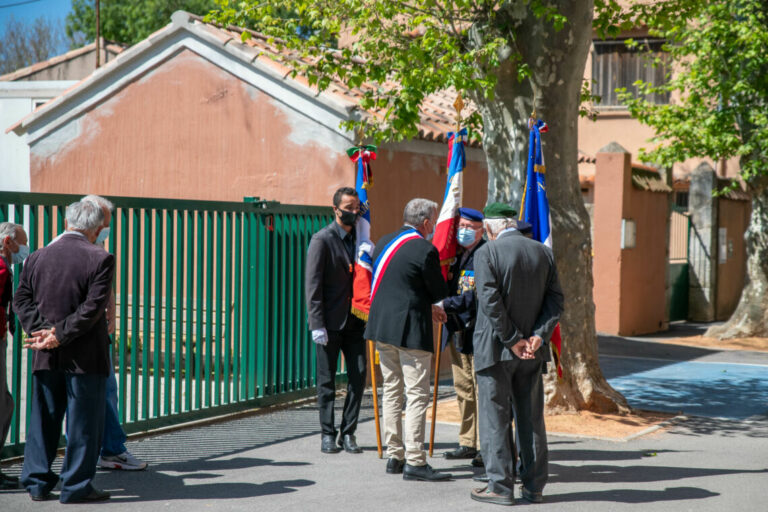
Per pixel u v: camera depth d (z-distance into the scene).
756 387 10.77
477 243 6.45
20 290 5.31
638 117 16.39
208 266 7.96
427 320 6.00
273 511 5.27
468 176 11.93
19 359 6.21
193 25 10.39
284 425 7.96
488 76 8.15
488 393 5.46
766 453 7.11
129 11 29.84
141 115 10.83
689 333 17.42
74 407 5.27
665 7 10.27
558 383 8.54
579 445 7.31
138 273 7.10
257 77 10.13
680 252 19.70
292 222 8.98
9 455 6.14
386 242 6.16
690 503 5.55
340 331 6.82
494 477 5.45
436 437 7.51
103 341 5.33
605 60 22.72
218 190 10.42
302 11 9.30
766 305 16.12
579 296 8.62
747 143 14.98
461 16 8.91
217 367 8.06
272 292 8.73
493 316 5.25
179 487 5.79
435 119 11.76
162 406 8.65
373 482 5.97
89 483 5.35
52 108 11.19
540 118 8.46
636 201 16.78
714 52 15.02
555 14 7.95
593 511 5.35
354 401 6.89
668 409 9.14
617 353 13.95
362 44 8.86
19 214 6.04
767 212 16.08
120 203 6.88
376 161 9.93
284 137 10.06
